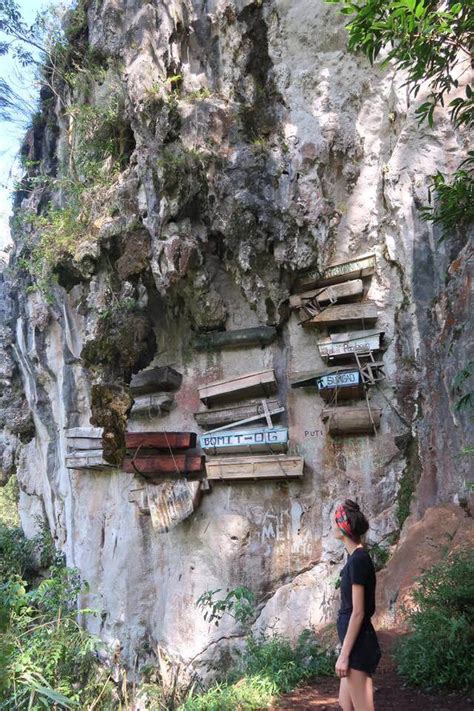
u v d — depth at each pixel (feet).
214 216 40.34
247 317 42.52
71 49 52.95
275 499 39.04
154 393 43.93
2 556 65.67
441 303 34.63
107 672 34.71
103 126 47.19
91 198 45.09
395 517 34.83
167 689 37.04
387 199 38.29
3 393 68.54
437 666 18.44
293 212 38.58
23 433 67.31
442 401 32.27
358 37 18.65
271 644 26.17
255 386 39.86
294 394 39.88
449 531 27.76
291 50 41.70
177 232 40.32
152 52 42.09
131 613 43.37
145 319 42.73
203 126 40.65
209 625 38.65
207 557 40.22
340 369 37.47
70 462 48.85
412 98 38.29
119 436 42.52
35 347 59.47
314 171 38.99
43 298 55.06
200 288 41.57
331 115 39.70
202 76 43.52
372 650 13.33
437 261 35.65
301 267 38.91
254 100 41.45
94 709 29.81
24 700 21.12
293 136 40.01
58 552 61.26
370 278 38.58
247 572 38.50
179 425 43.19
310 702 19.63
